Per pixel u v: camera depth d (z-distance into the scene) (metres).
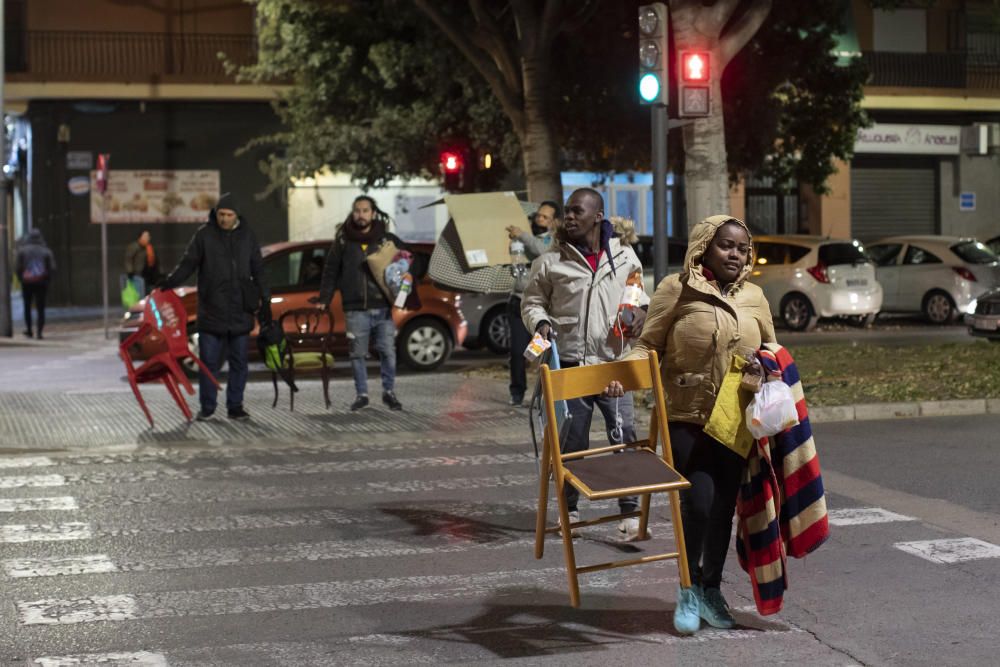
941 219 41.91
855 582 7.39
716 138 16.12
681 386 6.38
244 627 6.66
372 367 20.03
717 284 6.39
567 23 20.22
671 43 17.59
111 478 10.88
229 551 8.34
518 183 37.59
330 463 11.53
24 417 14.18
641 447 6.61
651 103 13.74
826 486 10.19
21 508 9.72
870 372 16.62
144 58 36.62
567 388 6.35
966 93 39.69
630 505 8.50
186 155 36.72
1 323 27.22
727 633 6.45
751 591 7.25
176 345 13.57
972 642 6.25
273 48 31.56
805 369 17.05
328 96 29.73
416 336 19.09
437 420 13.74
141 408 14.54
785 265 27.33
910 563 7.80
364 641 6.40
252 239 13.82
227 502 9.90
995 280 28.25
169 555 8.24
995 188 42.25
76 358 22.91
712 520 6.39
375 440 12.69
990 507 9.37
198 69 36.72
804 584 7.37
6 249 27.22
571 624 6.66
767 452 6.14
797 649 6.17
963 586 7.27
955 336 25.27
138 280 28.02
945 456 11.46
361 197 14.34
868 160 41.28
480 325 21.33
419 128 28.31
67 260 36.06
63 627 6.67
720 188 16.16
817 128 28.89
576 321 8.36
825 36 27.38
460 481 10.66
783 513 6.33
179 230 36.84
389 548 8.41
